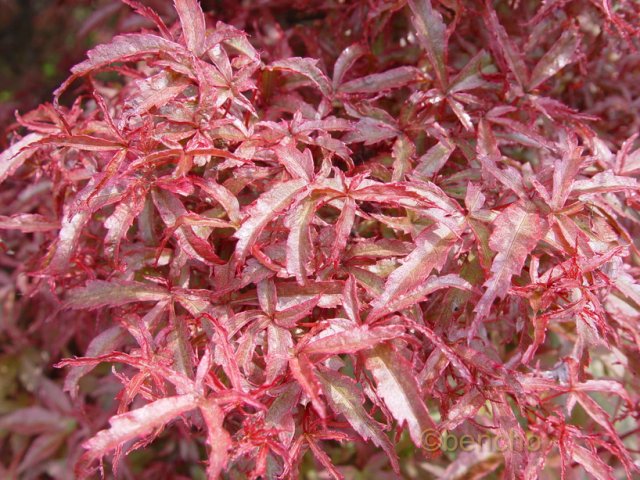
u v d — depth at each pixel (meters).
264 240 0.21
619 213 0.24
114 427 0.17
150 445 0.32
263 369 0.21
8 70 0.48
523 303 0.22
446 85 0.24
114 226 0.21
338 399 0.19
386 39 0.29
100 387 0.32
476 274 0.21
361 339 0.18
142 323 0.20
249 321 0.21
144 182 0.21
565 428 0.20
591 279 0.20
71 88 0.41
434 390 0.21
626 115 0.30
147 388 0.20
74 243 0.22
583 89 0.30
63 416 0.34
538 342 0.19
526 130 0.23
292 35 0.31
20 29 0.49
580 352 0.22
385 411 0.20
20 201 0.30
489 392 0.21
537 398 0.22
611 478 0.20
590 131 0.25
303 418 0.20
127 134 0.20
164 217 0.21
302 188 0.20
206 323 0.21
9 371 0.35
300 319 0.21
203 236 0.21
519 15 0.29
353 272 0.21
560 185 0.21
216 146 0.22
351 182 0.20
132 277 0.22
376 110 0.24
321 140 0.21
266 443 0.18
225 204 0.21
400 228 0.21
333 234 0.21
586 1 0.28
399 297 0.19
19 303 0.36
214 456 0.16
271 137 0.21
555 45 0.25
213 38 0.21
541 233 0.20
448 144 0.23
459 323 0.22
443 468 0.27
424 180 0.22
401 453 0.28
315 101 0.27
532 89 0.25
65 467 0.32
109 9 0.36
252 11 0.32
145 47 0.21
